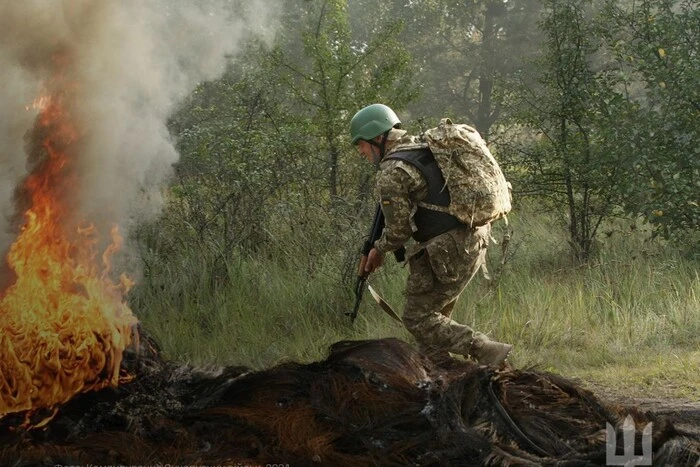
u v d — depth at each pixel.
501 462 3.37
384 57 8.66
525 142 9.19
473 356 5.05
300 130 8.26
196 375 4.21
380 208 5.15
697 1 8.33
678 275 7.41
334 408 3.80
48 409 3.71
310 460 3.38
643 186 7.88
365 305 6.70
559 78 8.47
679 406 4.74
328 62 8.23
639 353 5.92
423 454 3.49
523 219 9.52
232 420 3.71
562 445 3.53
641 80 8.56
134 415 3.74
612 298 6.93
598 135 8.29
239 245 7.52
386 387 3.97
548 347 6.14
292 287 6.95
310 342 6.03
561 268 7.89
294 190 8.04
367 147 5.07
